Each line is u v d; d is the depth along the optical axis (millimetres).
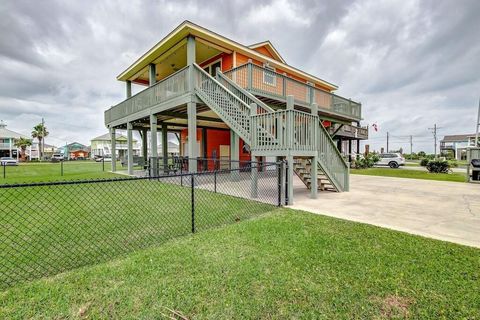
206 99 8445
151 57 12258
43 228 3869
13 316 1782
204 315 1781
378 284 2145
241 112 7117
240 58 12258
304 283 2164
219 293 2031
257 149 6234
